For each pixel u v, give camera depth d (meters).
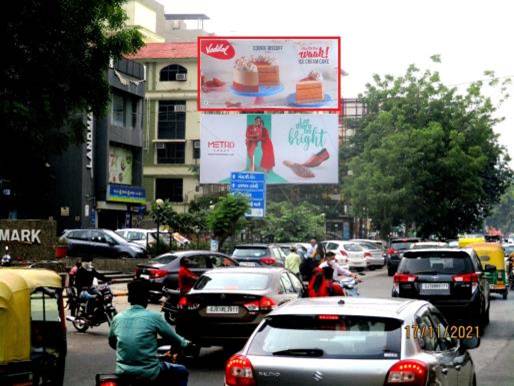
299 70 50.31
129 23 80.00
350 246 47.78
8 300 8.79
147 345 7.96
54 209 47.81
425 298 18.00
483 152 60.75
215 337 13.63
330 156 50.56
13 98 17.09
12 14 16.64
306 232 49.00
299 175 50.84
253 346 6.90
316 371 6.52
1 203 45.25
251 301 13.65
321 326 6.87
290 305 7.30
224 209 39.47
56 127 18.47
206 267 25.06
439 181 57.50
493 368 13.69
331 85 50.19
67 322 21.23
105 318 19.16
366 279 40.00
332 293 16.66
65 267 31.66
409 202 56.44
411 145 56.53
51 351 9.83
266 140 51.00
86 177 48.56
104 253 38.53
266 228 48.78
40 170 44.56
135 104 54.47
